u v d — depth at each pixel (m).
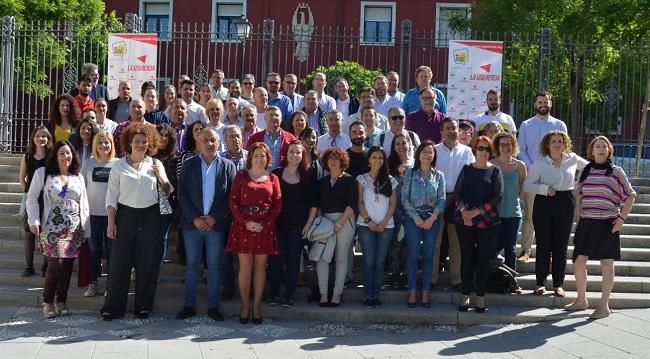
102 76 16.19
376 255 7.98
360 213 7.93
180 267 8.79
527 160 9.72
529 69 14.20
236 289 8.45
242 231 7.43
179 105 9.07
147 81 11.76
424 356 6.63
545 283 8.50
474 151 7.98
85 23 21.91
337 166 7.88
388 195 7.92
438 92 10.53
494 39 18.22
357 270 8.84
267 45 14.55
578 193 8.00
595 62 14.36
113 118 10.75
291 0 25.69
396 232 8.36
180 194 7.61
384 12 25.72
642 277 8.92
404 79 14.66
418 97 10.38
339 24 25.59
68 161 7.57
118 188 7.61
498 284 8.30
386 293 8.29
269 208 7.50
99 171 8.12
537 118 9.78
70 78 14.59
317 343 7.00
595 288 8.66
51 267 7.51
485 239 7.80
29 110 14.88
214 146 7.64
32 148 8.39
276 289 7.93
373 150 7.96
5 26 14.31
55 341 6.82
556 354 6.72
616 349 6.84
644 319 7.80
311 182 7.89
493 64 11.97
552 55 14.02
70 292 8.25
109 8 26.38
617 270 9.02
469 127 9.21
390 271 8.55
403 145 8.25
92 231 8.11
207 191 7.62
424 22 25.48
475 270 8.18
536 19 19.25
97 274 8.18
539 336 7.30
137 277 7.68
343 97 11.05
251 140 8.65
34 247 8.54
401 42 13.93
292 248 7.82
